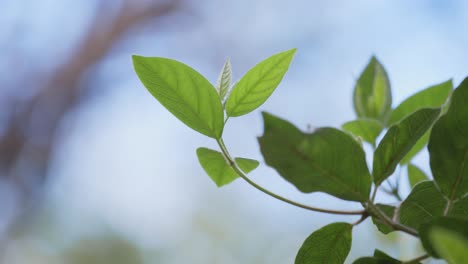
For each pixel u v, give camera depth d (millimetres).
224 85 683
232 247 2502
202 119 658
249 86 658
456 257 508
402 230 595
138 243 2775
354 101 783
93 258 2875
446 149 602
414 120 611
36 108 3951
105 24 4109
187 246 2648
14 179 3740
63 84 4020
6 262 3238
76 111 4078
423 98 754
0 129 3889
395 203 628
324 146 581
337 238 634
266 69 654
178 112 660
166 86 655
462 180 602
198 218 2643
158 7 4160
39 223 3268
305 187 587
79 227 3020
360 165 589
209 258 2543
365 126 751
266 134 570
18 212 3506
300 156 577
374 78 778
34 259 3139
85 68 4059
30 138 3922
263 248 2326
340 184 591
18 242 3287
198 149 689
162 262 2699
